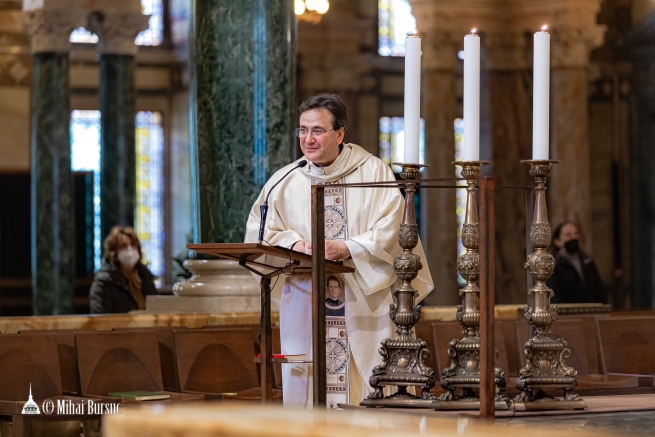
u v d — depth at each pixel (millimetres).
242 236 9336
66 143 17531
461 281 19266
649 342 8531
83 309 20719
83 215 21219
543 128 4105
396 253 5359
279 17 9383
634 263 20750
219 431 1851
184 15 22188
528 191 4387
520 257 19516
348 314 5480
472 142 4152
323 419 1966
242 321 9125
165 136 22438
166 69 22469
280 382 7973
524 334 8570
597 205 20906
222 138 9336
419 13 19172
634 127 20828
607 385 7664
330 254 5250
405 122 4258
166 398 7121
